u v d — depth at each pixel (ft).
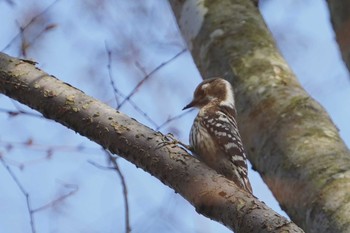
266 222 23.71
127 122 27.12
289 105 36.22
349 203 29.14
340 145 33.45
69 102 27.14
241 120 37.60
